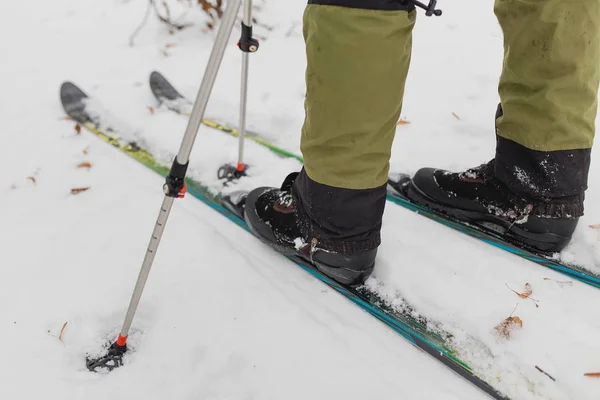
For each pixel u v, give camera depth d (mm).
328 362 1364
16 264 1651
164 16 3529
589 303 1550
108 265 1648
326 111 1271
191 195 2023
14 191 2004
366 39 1142
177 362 1354
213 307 1509
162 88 2678
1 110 2551
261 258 1724
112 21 3553
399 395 1292
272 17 3504
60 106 2592
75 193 1998
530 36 1458
